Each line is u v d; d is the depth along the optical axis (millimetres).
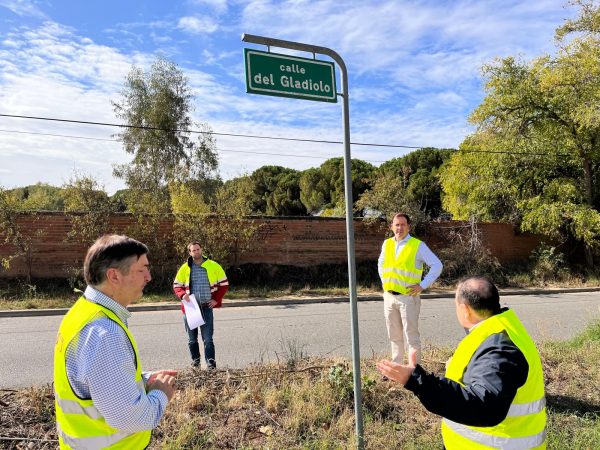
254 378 4957
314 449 3641
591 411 4516
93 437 1899
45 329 9609
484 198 21094
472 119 20141
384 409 4449
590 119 16969
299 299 13625
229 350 7781
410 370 2096
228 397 4562
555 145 19594
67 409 1912
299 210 45219
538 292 16375
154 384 2213
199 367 5660
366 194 17953
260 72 3172
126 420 1858
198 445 3637
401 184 18531
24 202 13914
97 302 2008
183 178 22797
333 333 9188
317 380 4996
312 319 10789
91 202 13969
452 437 2346
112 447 1933
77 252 14125
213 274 6137
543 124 19203
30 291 12758
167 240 14961
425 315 11391
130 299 2119
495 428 2172
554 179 19484
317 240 16828
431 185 36062
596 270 19500
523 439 2137
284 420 4113
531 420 2156
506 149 19641
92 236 13828
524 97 18891
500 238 20172
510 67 19469
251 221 15633
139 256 2113
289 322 10391
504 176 20359
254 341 8453
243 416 4203
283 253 16406
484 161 20422
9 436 3715
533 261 19797
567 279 18422
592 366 5723
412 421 4270
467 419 2012
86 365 1842
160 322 10398
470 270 17406
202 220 14695
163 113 28625
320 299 13781
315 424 4133
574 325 10094
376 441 3807
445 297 15070
